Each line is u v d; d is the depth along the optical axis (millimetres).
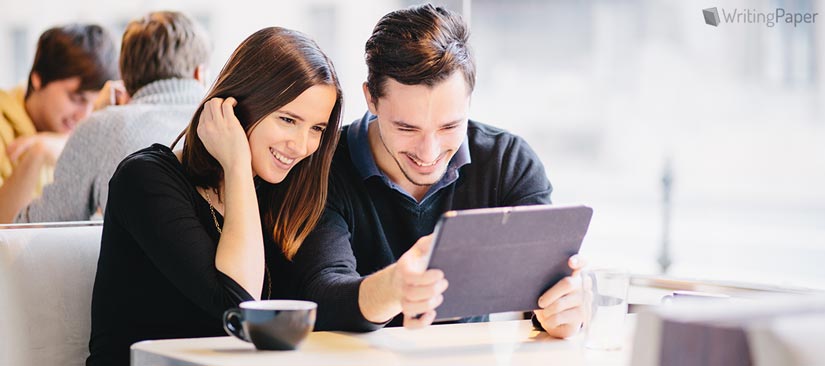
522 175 2035
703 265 6320
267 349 1410
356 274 1795
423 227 1980
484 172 2023
